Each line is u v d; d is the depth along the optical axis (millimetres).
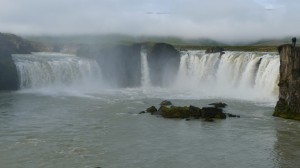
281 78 57719
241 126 50906
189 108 57094
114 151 40688
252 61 79938
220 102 66125
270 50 122062
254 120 54188
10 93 77438
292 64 55906
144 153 40188
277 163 37656
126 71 96875
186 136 46312
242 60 83250
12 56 92562
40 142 43406
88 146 42281
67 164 36812
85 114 58219
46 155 39219
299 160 38531
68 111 60312
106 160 38031
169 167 36438
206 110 56188
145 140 44656
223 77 87562
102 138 45344
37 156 38875
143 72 98062
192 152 40656
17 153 39688
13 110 60438
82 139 44844
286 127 50438
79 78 90688
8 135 46031
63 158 38406
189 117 55781
